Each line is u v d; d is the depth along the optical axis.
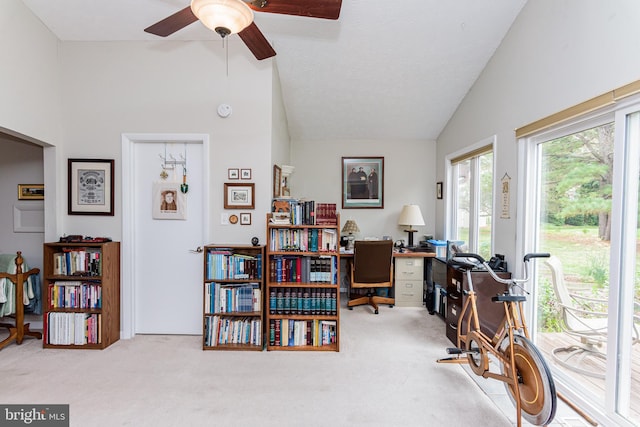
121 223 2.90
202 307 2.98
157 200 2.96
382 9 2.47
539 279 2.34
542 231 2.32
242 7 1.60
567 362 2.08
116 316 2.86
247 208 2.87
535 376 1.66
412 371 2.34
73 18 2.60
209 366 2.40
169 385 2.14
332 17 1.81
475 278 2.53
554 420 1.81
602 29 1.70
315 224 2.79
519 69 2.45
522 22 2.40
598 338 1.87
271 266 2.76
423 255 3.81
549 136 2.20
